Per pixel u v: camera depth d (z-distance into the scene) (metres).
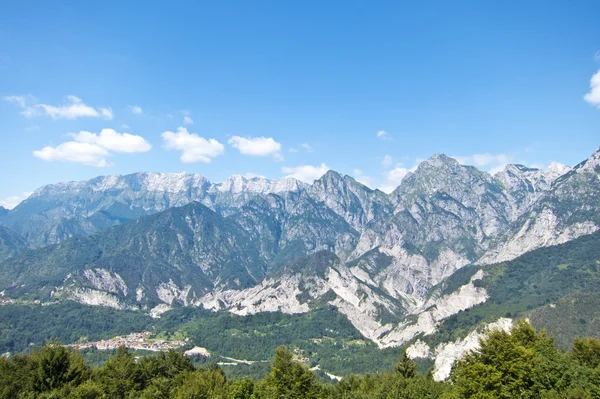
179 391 137.75
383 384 156.62
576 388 101.12
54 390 119.94
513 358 103.88
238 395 150.88
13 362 140.12
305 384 137.38
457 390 113.06
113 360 162.88
